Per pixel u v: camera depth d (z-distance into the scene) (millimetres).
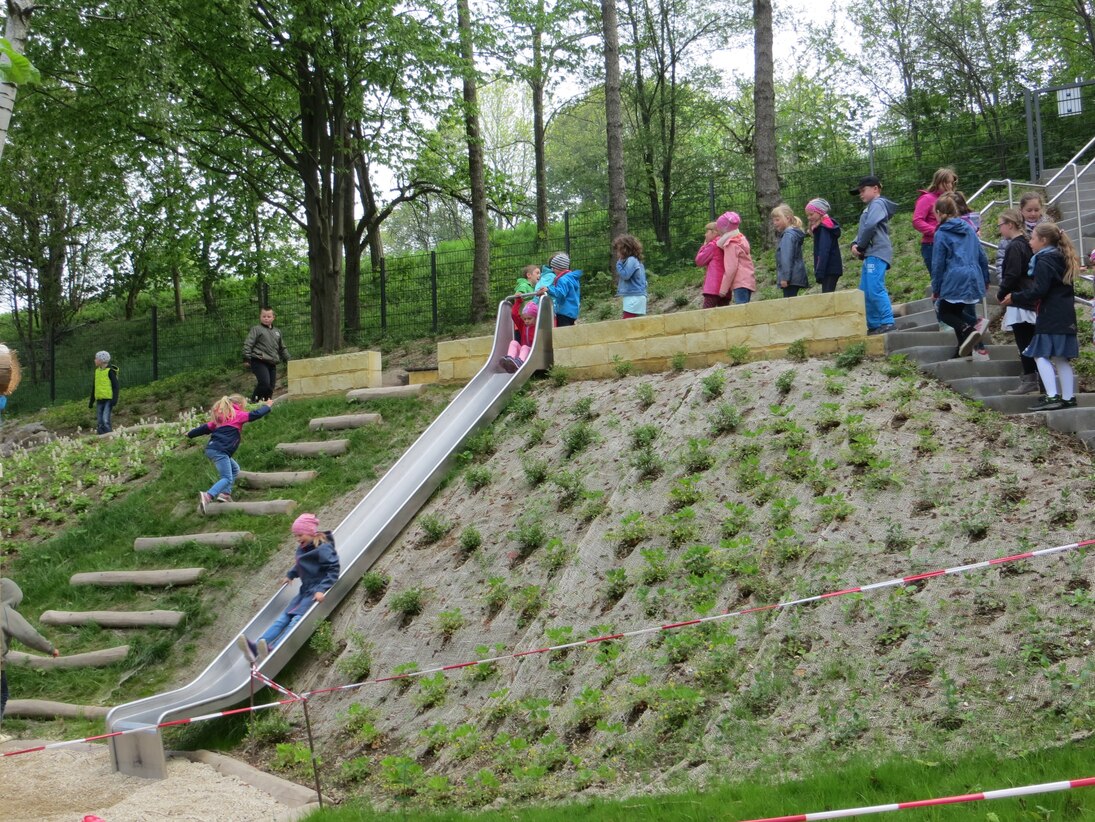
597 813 5715
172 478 14219
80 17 19703
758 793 5426
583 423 11203
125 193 25641
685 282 20328
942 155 24156
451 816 6312
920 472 8102
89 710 10094
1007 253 9156
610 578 8367
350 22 20719
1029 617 6336
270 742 8781
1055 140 22750
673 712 6754
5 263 32219
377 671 9125
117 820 7242
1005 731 5570
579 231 27016
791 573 7566
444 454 11969
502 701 7844
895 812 4844
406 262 26234
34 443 22719
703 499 8914
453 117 23938
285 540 12086
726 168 29141
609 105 21547
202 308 31375
